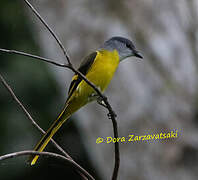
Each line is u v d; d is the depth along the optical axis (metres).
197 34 11.36
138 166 10.93
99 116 11.48
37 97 15.75
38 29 12.91
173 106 10.90
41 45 13.32
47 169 16.31
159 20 11.64
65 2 12.29
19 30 16.69
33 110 15.71
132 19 11.79
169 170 10.66
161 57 11.33
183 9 11.62
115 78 11.28
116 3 11.96
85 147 17.05
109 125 11.35
